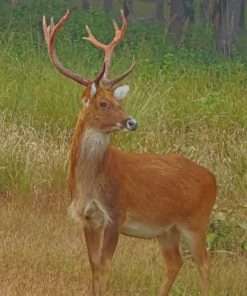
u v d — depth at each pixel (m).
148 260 17.09
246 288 16.16
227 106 24.94
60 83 24.34
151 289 15.88
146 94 25.25
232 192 21.39
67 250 17.50
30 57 27.44
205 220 15.36
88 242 14.54
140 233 14.91
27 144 21.75
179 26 45.34
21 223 19.19
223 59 36.66
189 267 17.20
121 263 16.73
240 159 22.11
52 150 21.69
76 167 14.31
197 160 22.23
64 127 23.17
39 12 42.50
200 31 44.16
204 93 26.38
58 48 30.22
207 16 46.47
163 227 15.00
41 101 23.92
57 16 42.19
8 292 14.91
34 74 25.62
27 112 23.72
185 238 15.24
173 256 15.38
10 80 25.52
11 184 21.38
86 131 14.18
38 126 23.38
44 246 17.67
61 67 14.63
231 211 18.78
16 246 17.52
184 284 16.03
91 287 15.95
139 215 14.73
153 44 39.94
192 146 22.70
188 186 15.06
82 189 14.30
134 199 14.61
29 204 20.61
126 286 16.11
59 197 20.89
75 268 16.55
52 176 21.22
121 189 14.43
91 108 14.11
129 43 40.78
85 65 28.59
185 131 23.98
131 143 22.69
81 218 14.46
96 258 14.50
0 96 24.39
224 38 43.34
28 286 15.45
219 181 21.56
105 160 14.27
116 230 14.42
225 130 23.75
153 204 14.77
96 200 14.28
